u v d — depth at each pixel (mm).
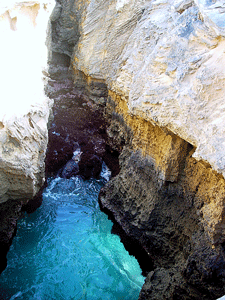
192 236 7285
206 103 6707
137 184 9523
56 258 9086
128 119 10492
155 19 9359
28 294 8094
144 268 8891
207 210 6828
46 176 11719
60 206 10828
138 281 8594
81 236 9812
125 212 9781
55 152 12281
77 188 11656
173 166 7965
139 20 10984
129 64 10125
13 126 7195
